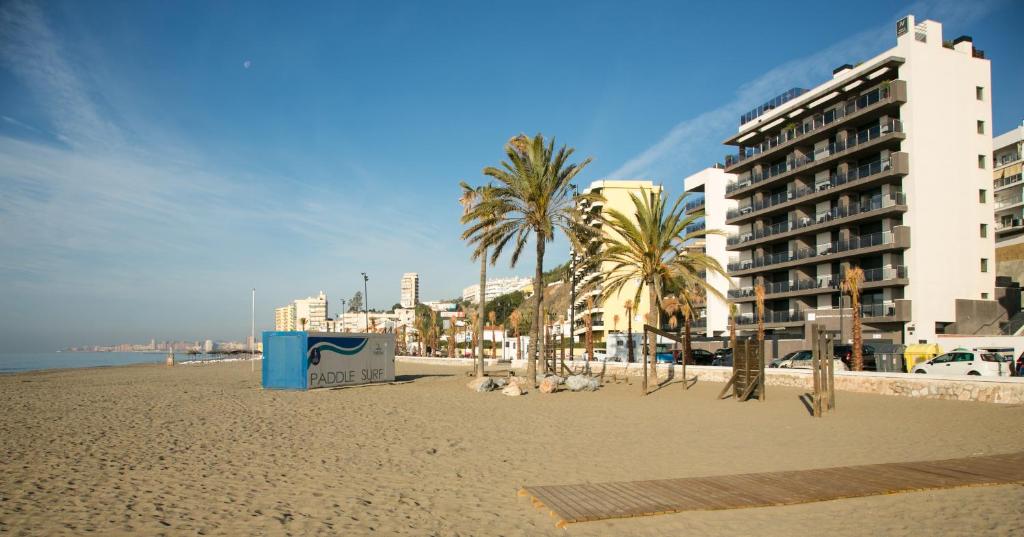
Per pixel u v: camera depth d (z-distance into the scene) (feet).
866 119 164.45
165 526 22.86
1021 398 61.36
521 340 228.63
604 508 24.82
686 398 80.74
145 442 43.45
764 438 45.32
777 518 23.71
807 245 183.21
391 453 39.11
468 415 61.46
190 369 205.87
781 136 190.90
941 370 89.25
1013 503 25.36
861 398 73.67
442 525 23.12
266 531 22.26
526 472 33.04
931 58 159.02
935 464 33.78
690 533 21.93
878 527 22.39
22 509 25.17
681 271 99.30
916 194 153.69
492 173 94.53
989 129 163.63
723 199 228.02
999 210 257.14
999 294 159.43
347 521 23.59
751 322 194.70
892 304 154.10
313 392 92.22
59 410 65.62
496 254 102.06
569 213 95.40
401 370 172.24
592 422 55.77
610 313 254.27
